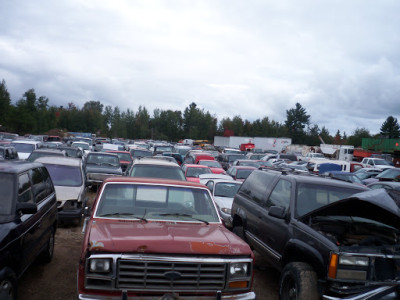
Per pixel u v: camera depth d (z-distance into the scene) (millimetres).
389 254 4727
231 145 69125
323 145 61562
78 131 113938
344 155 55250
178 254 4047
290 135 124250
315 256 4879
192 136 117312
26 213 4941
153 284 3957
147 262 3945
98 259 3898
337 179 6824
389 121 111938
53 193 7098
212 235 4551
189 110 121188
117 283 3895
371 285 4547
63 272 6566
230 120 120750
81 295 3842
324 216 5922
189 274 4016
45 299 5434
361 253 4656
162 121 120312
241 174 16312
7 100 72562
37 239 5723
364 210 5285
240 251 4273
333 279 4590
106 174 15070
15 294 4598
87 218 5328
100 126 116812
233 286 4156
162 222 4891
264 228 6438
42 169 6812
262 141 66250
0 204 4840
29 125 75188
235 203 8133
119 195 5180
